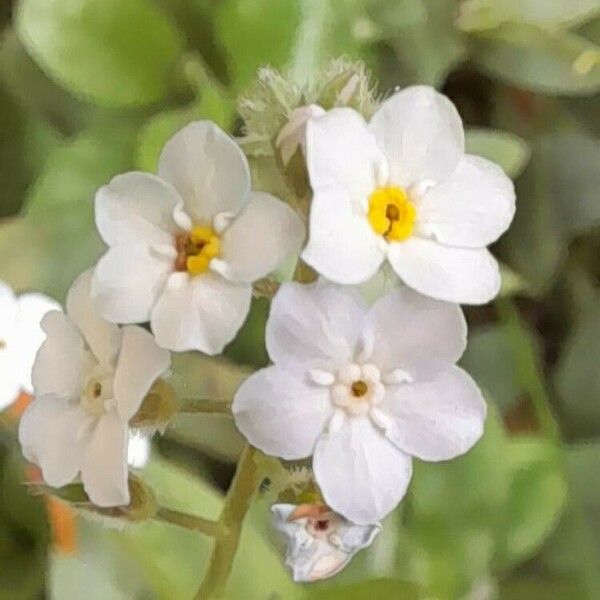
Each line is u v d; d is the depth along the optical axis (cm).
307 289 9
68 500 10
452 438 9
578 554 13
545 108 14
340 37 12
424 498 12
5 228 12
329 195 9
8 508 12
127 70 13
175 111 12
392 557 12
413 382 9
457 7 13
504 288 13
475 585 12
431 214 9
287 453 9
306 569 9
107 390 9
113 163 13
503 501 12
